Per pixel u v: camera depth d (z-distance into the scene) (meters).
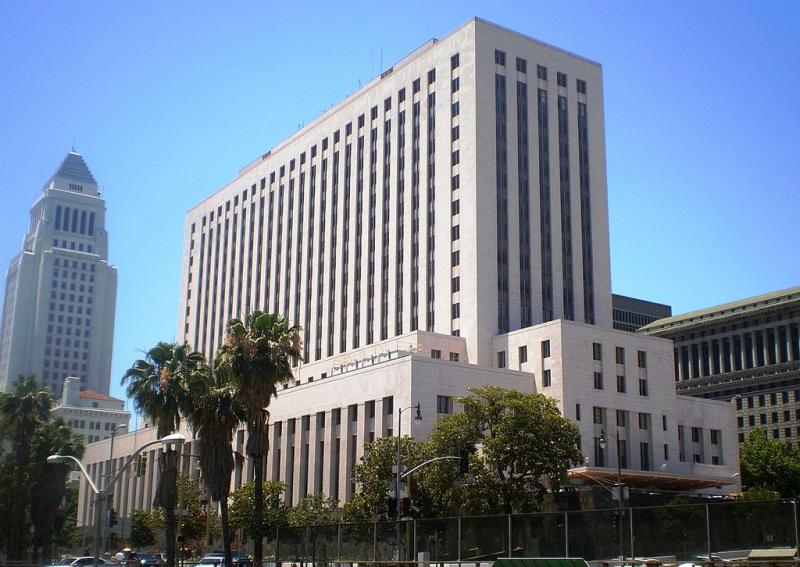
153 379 63.06
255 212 157.62
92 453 175.88
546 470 68.62
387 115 127.19
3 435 91.00
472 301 105.31
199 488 102.31
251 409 60.84
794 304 167.75
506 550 44.22
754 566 33.31
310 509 85.44
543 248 112.88
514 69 117.25
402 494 57.31
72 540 130.50
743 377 172.62
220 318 162.50
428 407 90.44
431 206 115.38
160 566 77.88
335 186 136.50
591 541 40.94
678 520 37.66
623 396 99.25
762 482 120.19
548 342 97.88
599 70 126.69
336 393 102.19
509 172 112.19
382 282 120.75
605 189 121.75
